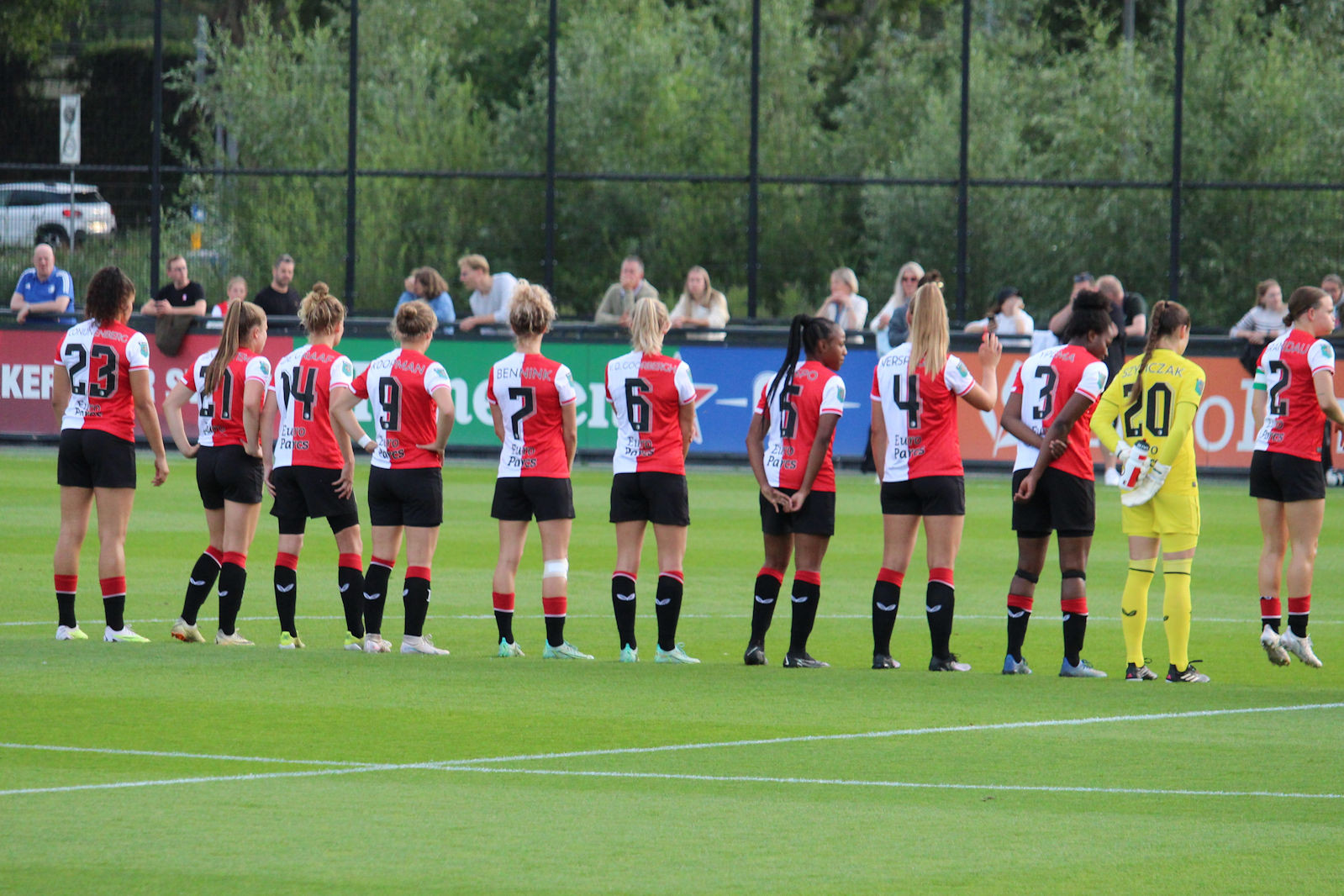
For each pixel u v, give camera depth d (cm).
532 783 2172
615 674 2917
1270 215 8438
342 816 2011
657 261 8612
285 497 3281
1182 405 2900
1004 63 10438
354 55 7856
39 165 8119
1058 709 2642
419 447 3189
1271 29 9744
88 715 2517
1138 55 9600
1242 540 5156
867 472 6938
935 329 2992
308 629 3625
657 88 9400
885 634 3081
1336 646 3531
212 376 3256
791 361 3092
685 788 2150
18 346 7281
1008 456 6962
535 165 9350
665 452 3112
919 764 2280
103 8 8225
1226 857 1872
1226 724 2541
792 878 1794
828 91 12069
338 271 8288
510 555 3234
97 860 1836
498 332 7150
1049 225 8706
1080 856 1875
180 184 8194
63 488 3253
